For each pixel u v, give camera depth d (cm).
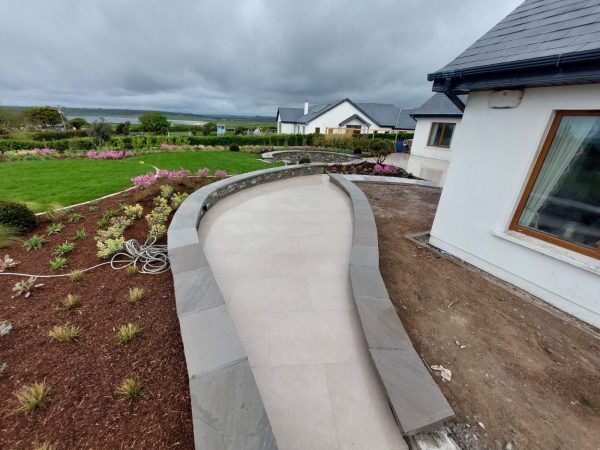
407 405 180
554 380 217
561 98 276
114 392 182
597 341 259
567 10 310
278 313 276
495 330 267
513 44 323
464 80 339
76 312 252
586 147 276
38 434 157
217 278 329
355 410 190
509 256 342
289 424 180
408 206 649
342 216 550
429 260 398
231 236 442
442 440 170
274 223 502
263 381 207
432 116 1583
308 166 970
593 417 190
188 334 215
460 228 398
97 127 1816
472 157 371
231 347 206
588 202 281
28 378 189
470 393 202
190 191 656
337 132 2870
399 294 314
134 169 985
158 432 162
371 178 927
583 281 279
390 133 2716
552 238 310
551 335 264
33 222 430
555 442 174
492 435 175
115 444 154
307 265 365
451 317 282
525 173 317
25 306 257
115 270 323
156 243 396
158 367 202
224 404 167
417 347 241
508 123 325
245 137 2409
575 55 232
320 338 248
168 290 291
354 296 285
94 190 662
